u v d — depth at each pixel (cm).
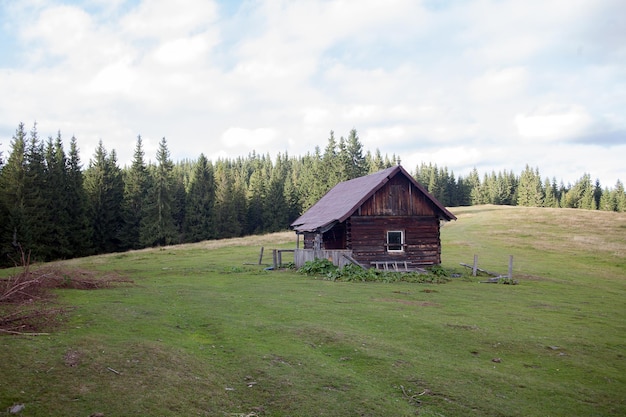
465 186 14962
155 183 7550
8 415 600
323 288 2042
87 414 632
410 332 1248
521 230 6272
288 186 11238
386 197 2934
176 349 955
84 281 1817
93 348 877
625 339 1286
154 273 2759
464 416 756
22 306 1221
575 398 857
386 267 2777
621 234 5791
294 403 755
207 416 684
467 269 3159
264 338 1123
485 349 1133
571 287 2581
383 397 805
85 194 6694
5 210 5381
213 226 8625
